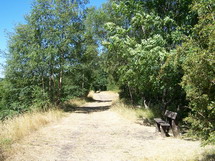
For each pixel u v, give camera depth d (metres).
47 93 16.05
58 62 16.50
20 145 6.27
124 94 22.66
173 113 7.89
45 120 10.70
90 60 20.33
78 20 17.69
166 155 5.41
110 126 10.24
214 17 4.07
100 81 53.00
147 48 8.34
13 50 16.27
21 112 15.31
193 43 4.25
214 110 3.67
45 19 16.25
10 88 16.22
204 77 3.60
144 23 9.19
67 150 6.14
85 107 21.00
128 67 10.15
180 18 9.48
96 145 6.73
